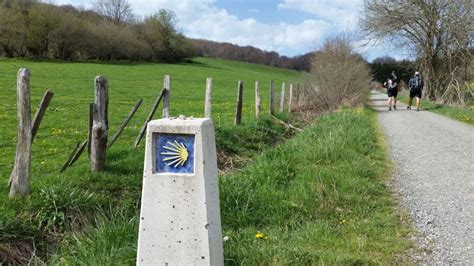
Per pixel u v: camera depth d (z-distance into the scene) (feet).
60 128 45.03
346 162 27.48
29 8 209.87
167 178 12.13
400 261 15.24
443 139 41.42
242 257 14.70
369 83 97.96
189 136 12.01
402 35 101.86
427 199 22.26
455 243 16.74
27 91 18.75
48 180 21.06
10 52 204.23
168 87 31.60
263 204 20.21
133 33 259.80
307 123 52.70
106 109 23.73
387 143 38.96
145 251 12.35
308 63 98.68
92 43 224.74
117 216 17.70
